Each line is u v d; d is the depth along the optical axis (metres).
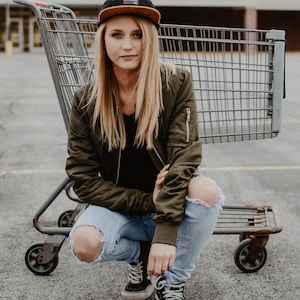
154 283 2.49
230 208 3.49
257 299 2.83
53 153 6.44
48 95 12.16
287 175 5.40
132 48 2.33
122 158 2.48
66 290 2.96
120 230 2.42
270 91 3.31
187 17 43.72
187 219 2.35
